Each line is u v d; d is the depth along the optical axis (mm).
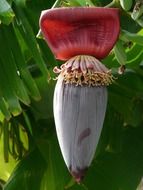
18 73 1530
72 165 922
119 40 1049
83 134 926
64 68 965
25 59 1644
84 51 969
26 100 1478
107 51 970
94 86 947
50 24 967
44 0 1600
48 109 1641
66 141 933
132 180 1793
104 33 966
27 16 1561
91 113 936
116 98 1740
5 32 1517
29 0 1567
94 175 1800
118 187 1794
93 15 951
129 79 1660
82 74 946
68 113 937
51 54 1551
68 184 1813
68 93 945
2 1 1312
